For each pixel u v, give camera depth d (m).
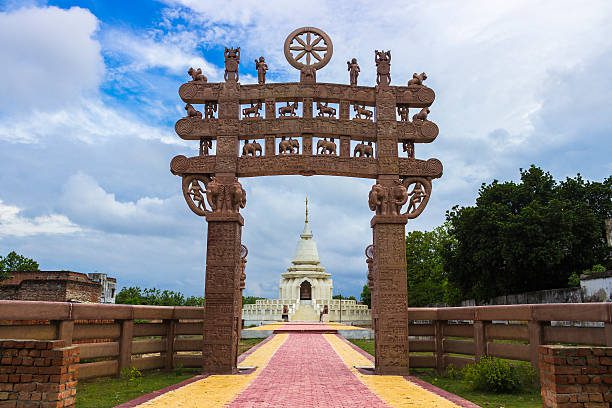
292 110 17.12
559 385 7.71
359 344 29.84
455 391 13.12
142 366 16.20
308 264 74.56
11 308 11.55
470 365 13.91
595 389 7.71
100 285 39.31
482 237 37.34
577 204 36.75
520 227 34.91
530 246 34.78
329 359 19.81
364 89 17.30
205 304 15.78
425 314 16.66
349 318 63.72
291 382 13.70
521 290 37.75
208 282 15.92
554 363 7.80
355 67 17.50
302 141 16.77
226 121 16.92
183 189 16.66
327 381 13.92
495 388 12.80
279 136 16.86
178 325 17.38
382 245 16.17
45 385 7.85
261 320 63.06
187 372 16.88
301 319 63.16
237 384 13.30
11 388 7.87
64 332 12.73
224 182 16.55
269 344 27.75
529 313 12.96
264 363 18.36
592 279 27.28
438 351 16.70
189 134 16.91
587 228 34.94
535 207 35.62
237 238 16.28
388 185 16.61
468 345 15.85
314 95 16.97
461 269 40.34
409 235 57.50
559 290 30.28
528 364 15.63
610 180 38.97
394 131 16.95
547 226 34.50
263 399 11.12
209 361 15.41
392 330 15.66
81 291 37.03
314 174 16.72
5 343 8.00
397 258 16.12
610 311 10.80
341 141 16.88
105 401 11.41
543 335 12.80
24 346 7.98
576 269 35.44
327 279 72.62
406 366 15.44
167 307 17.00
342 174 16.75
